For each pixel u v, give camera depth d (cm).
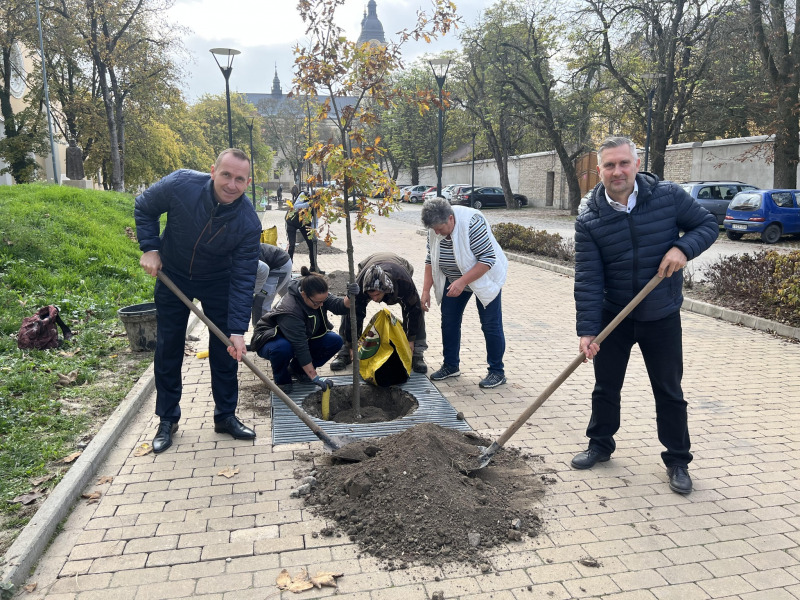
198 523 311
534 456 388
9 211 980
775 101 1839
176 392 412
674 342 343
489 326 519
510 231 1514
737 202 1652
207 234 371
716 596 259
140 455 387
